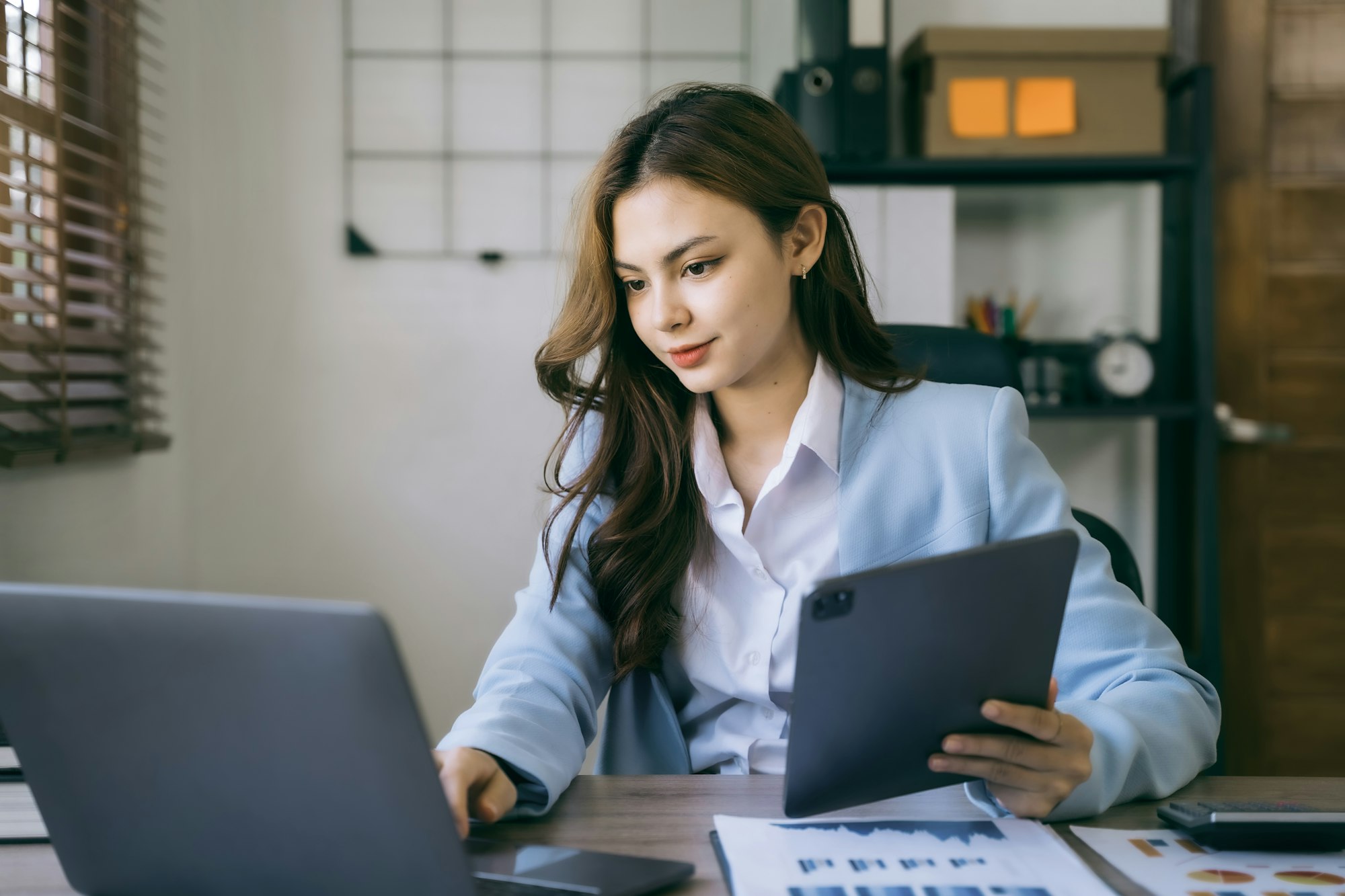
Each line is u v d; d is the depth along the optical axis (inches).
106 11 69.6
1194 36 91.0
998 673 25.7
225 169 87.9
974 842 26.1
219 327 88.0
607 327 38.8
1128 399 85.0
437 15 88.8
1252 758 92.7
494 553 90.3
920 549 38.3
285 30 88.0
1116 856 25.7
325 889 21.4
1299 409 92.0
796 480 39.7
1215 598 81.7
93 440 68.0
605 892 23.1
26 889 24.5
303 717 20.3
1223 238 91.7
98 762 22.2
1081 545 36.9
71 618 21.2
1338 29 91.0
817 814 26.3
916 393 40.7
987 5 89.6
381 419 89.6
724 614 39.5
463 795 26.5
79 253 68.7
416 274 89.4
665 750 40.0
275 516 89.0
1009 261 91.9
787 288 38.0
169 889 22.9
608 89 89.6
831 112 80.1
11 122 56.6
